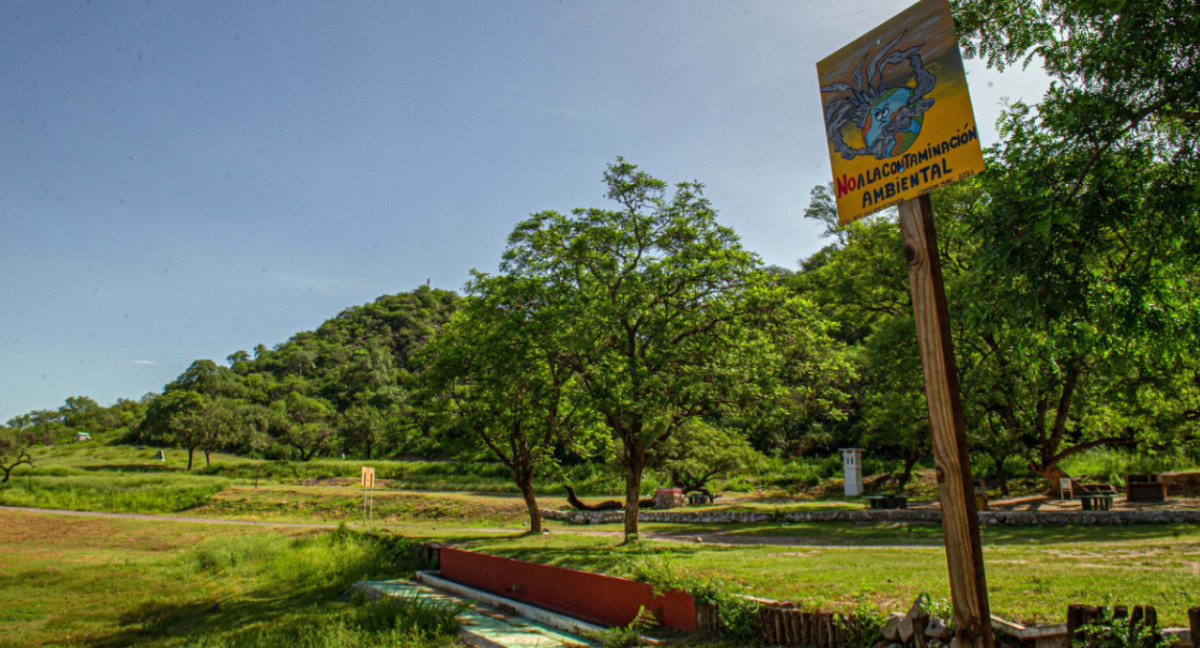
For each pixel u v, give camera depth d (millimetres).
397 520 36969
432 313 170750
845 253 27344
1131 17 7902
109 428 116375
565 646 10672
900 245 24688
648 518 29453
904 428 25734
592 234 19203
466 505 37656
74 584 22391
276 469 66812
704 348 18469
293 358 132500
